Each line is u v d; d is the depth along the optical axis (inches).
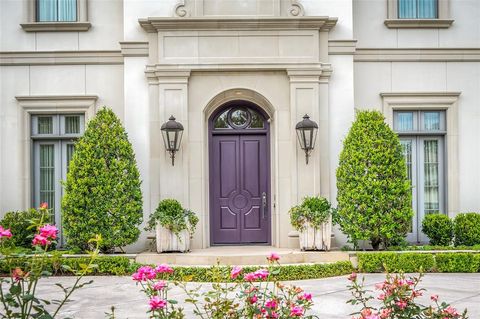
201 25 411.5
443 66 451.8
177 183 406.6
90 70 441.4
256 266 343.3
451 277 346.0
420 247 392.8
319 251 382.6
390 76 449.7
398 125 454.6
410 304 147.6
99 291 301.6
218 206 436.5
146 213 414.0
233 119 442.6
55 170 446.9
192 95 416.2
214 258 360.5
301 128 397.1
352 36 423.8
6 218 398.3
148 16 421.4
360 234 376.2
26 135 438.9
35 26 439.8
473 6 455.8
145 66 418.9
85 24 439.8
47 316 137.3
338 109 420.2
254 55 413.7
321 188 414.0
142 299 279.4
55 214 445.1
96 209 372.2
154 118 414.3
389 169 380.5
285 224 410.6
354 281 170.9
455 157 447.5
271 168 432.1
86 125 414.0
